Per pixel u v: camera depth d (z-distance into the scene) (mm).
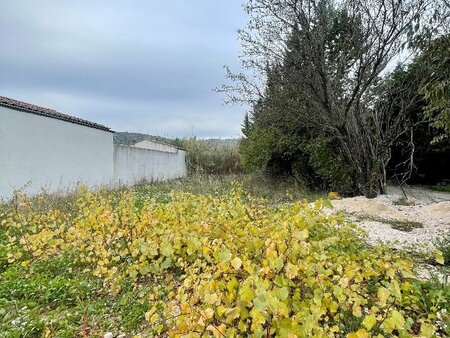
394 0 8180
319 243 2900
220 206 4770
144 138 22844
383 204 7656
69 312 2826
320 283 2170
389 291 2078
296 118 10234
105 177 12750
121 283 3260
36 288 3168
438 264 3494
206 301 1902
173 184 13062
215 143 23453
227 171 21391
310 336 1703
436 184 12953
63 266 3770
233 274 2381
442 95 5781
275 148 12250
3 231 5188
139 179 15414
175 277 3330
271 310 1738
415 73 9094
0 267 3861
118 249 3889
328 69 9523
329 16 9172
